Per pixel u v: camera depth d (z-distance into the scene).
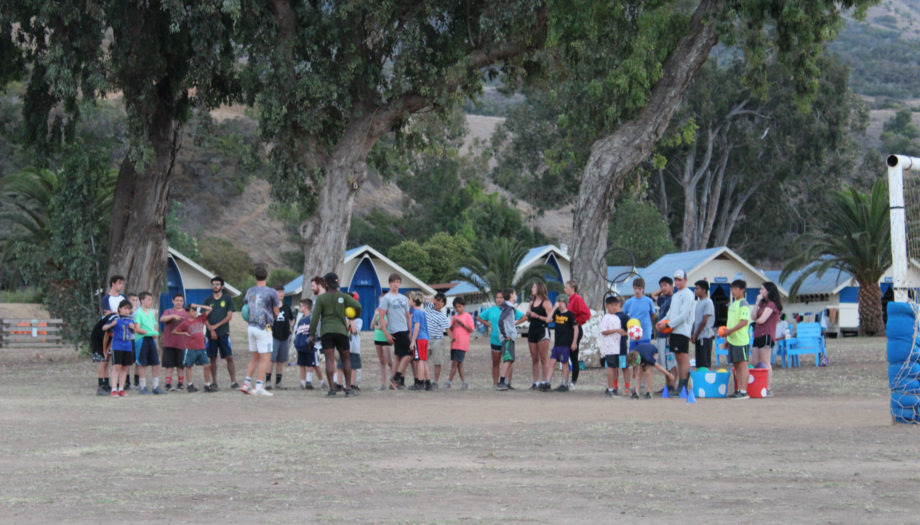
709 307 21.11
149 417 17.12
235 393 22.58
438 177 119.12
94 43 33.69
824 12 34.31
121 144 45.19
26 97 38.88
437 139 42.91
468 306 75.06
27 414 17.70
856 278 60.94
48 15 32.75
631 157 33.81
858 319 65.69
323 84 34.62
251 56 34.88
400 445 13.00
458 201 118.38
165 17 35.84
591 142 36.69
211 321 23.17
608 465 11.08
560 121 39.72
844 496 9.04
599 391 23.17
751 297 67.88
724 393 21.00
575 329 23.14
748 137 90.75
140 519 8.34
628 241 90.69
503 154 104.38
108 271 38.97
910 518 8.05
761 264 114.88
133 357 21.97
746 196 97.38
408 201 127.44
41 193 42.81
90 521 8.27
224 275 103.19
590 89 33.78
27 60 37.84
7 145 102.25
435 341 24.16
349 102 35.69
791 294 61.69
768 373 21.19
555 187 100.88
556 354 23.06
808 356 37.28
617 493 9.34
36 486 10.05
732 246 106.19
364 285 75.25
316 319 21.62
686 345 20.80
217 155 133.88
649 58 33.34
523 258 69.62
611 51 34.06
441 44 36.94
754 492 9.30
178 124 39.44
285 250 130.38
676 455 11.81
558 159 42.44
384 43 36.19
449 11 36.19
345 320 21.75
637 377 21.03
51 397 21.59
